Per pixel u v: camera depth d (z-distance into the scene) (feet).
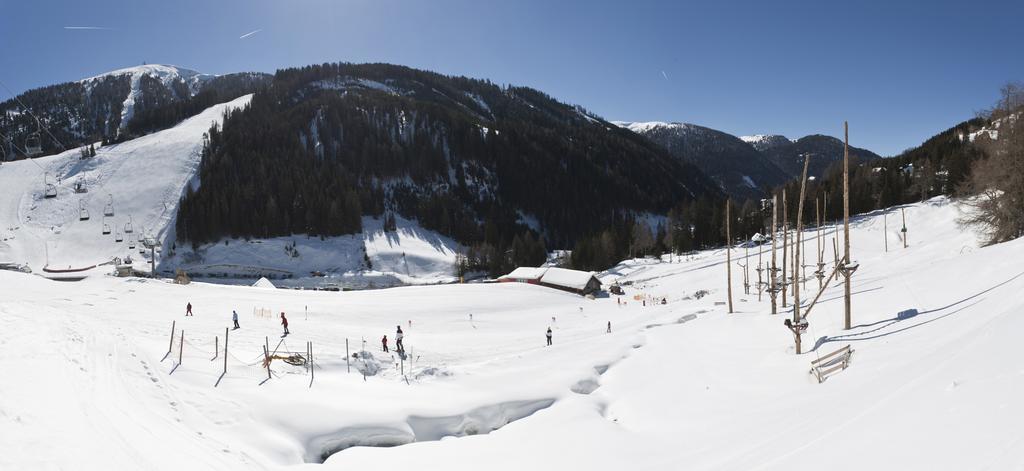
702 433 58.80
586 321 185.06
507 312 198.90
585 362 100.22
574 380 89.56
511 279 295.69
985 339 44.29
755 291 216.74
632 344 116.57
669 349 107.76
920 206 358.02
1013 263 81.66
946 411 33.19
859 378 55.42
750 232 413.39
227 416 66.49
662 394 80.18
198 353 90.89
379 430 68.59
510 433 69.72
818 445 37.37
